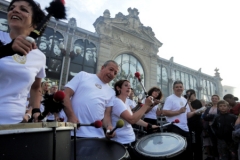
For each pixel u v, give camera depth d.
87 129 2.03
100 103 2.20
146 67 13.83
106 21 12.77
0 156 0.66
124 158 1.40
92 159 1.37
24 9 1.27
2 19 9.15
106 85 2.48
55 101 1.07
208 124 4.67
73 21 11.42
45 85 4.21
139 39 14.24
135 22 14.33
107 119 2.34
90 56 11.55
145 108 2.23
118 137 2.33
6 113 1.18
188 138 3.50
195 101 4.90
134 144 2.50
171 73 15.26
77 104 2.12
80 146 1.59
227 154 3.75
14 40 0.77
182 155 2.02
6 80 1.22
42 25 0.99
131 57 13.55
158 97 4.22
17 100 1.27
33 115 1.53
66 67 10.44
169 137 2.42
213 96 4.76
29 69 1.33
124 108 2.33
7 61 1.21
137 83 13.12
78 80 2.27
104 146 1.65
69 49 10.86
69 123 1.04
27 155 0.74
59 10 1.05
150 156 1.97
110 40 12.51
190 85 16.22
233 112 4.35
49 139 0.83
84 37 11.72
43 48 10.02
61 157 0.91
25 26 1.29
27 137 0.75
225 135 3.76
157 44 15.11
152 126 2.84
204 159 4.69
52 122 0.85
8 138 0.70
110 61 2.48
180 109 3.56
